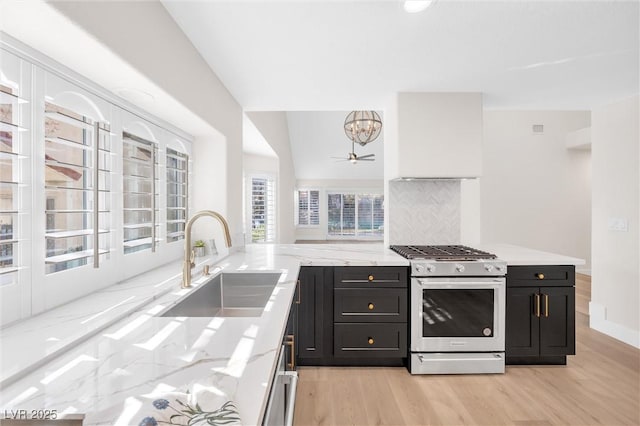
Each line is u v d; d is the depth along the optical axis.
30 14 0.92
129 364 0.83
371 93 2.69
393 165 2.79
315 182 11.20
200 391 0.69
